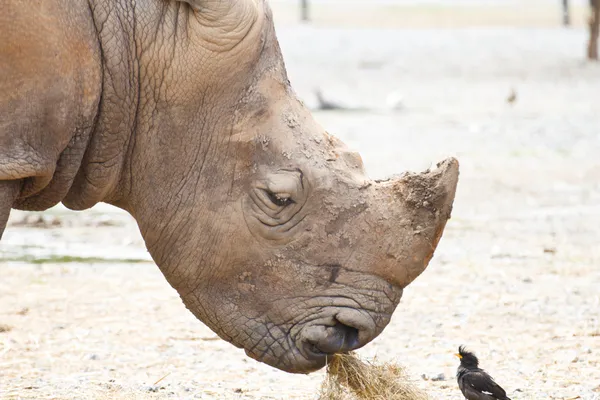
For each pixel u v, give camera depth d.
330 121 64.81
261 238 13.73
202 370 19.95
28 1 12.73
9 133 12.77
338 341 13.72
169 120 13.83
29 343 21.69
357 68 99.19
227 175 13.79
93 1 13.45
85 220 36.97
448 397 18.08
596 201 40.16
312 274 13.69
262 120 13.77
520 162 49.56
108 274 28.58
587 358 20.48
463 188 42.88
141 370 19.91
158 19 13.70
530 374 19.44
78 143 13.46
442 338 22.02
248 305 13.90
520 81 90.50
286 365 13.88
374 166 47.00
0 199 12.94
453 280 27.50
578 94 80.50
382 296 13.68
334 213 13.62
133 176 14.05
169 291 26.70
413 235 13.52
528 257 30.34
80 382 18.94
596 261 29.78
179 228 13.94
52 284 27.28
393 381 15.47
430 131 60.44
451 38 129.38
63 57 12.95
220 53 13.62
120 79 13.59
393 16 170.00
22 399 17.70
